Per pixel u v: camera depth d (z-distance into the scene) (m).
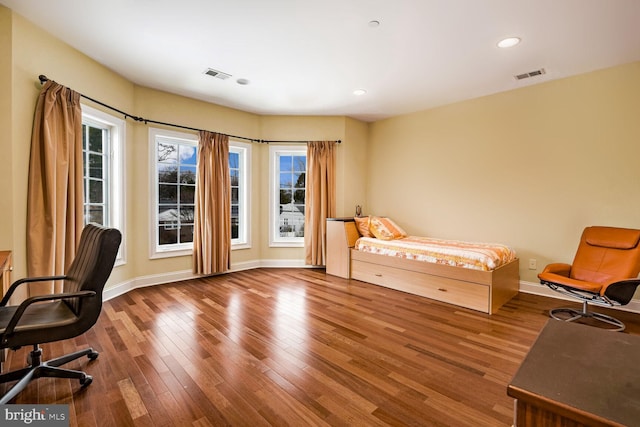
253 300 3.47
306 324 2.81
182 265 4.32
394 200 5.17
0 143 2.33
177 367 2.07
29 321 1.69
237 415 1.61
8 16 2.34
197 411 1.64
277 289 3.92
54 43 2.72
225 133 4.67
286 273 4.79
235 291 3.81
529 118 3.76
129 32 2.65
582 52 2.93
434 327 2.75
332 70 3.38
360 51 2.95
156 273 4.09
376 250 4.14
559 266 3.19
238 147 4.85
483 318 2.97
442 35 2.66
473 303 3.21
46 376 1.81
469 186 4.29
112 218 3.60
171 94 4.11
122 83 3.59
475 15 2.36
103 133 3.52
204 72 3.46
